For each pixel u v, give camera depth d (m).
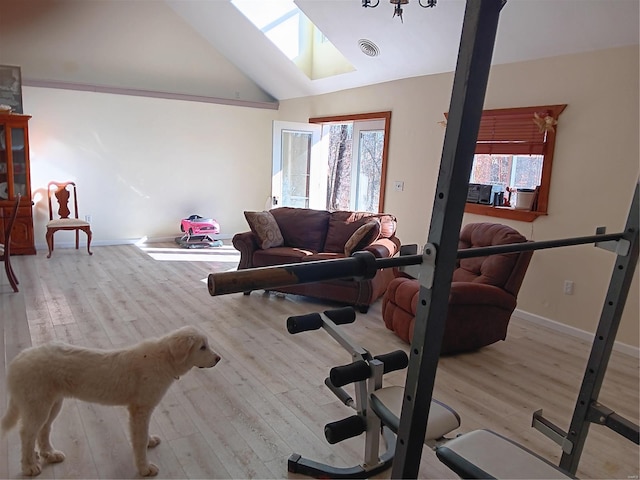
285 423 2.48
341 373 1.80
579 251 3.92
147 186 7.07
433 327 0.97
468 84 0.86
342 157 8.58
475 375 3.16
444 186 0.91
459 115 0.88
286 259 4.71
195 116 7.27
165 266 5.84
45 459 2.08
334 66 6.24
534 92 4.18
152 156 7.03
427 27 4.41
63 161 6.40
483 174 4.84
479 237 3.91
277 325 3.95
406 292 3.57
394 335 3.85
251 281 0.89
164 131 7.06
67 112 6.32
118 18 6.51
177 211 7.39
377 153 6.66
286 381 2.95
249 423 2.46
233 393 2.77
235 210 7.88
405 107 5.48
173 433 2.35
